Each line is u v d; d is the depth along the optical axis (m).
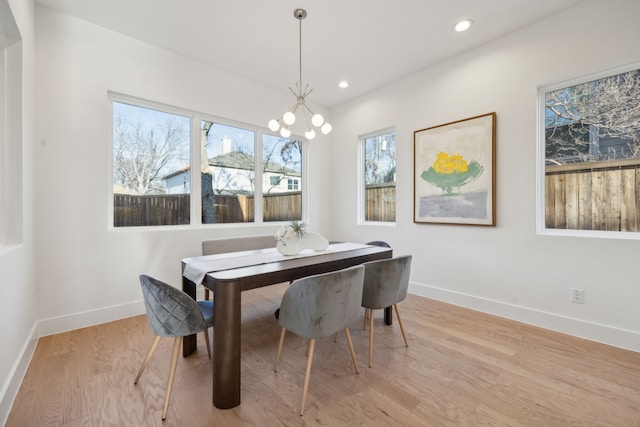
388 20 2.56
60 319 2.45
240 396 1.61
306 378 1.55
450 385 1.75
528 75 2.64
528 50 2.64
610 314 2.25
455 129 3.14
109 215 2.80
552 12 2.46
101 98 2.66
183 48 3.04
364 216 4.38
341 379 1.81
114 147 2.83
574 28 2.39
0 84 1.85
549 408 1.55
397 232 3.79
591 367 1.93
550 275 2.54
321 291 1.55
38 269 2.35
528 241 2.66
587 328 2.34
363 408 1.55
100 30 2.65
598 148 2.37
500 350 2.17
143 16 2.51
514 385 1.75
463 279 3.13
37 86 2.33
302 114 4.38
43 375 1.82
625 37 2.17
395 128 3.80
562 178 2.54
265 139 4.07
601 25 2.26
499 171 2.84
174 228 3.21
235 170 3.77
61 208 2.46
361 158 4.38
